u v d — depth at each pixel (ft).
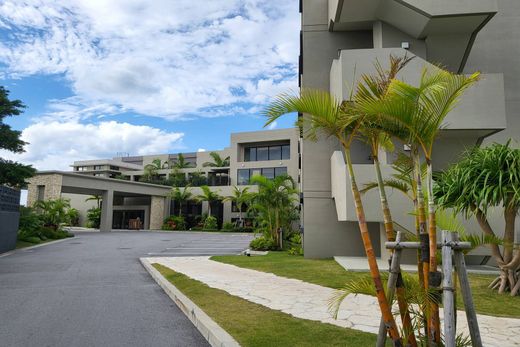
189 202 152.56
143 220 148.97
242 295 24.43
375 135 11.72
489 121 32.94
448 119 33.24
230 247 69.77
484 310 20.86
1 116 65.67
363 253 44.37
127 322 19.40
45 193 103.91
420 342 10.97
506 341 15.57
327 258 44.73
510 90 42.09
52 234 84.02
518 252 24.17
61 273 36.32
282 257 48.65
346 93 34.53
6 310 21.70
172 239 90.99
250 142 141.49
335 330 16.51
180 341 16.52
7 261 45.55
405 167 13.57
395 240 11.21
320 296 24.17
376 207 33.76
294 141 134.00
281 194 66.18
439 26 36.91
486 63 42.80
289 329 16.70
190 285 27.84
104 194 121.19
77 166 197.16
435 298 10.11
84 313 21.13
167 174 173.99
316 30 48.01
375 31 41.68
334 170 42.19
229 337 15.55
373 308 20.97
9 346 15.60
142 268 40.37
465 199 24.23
